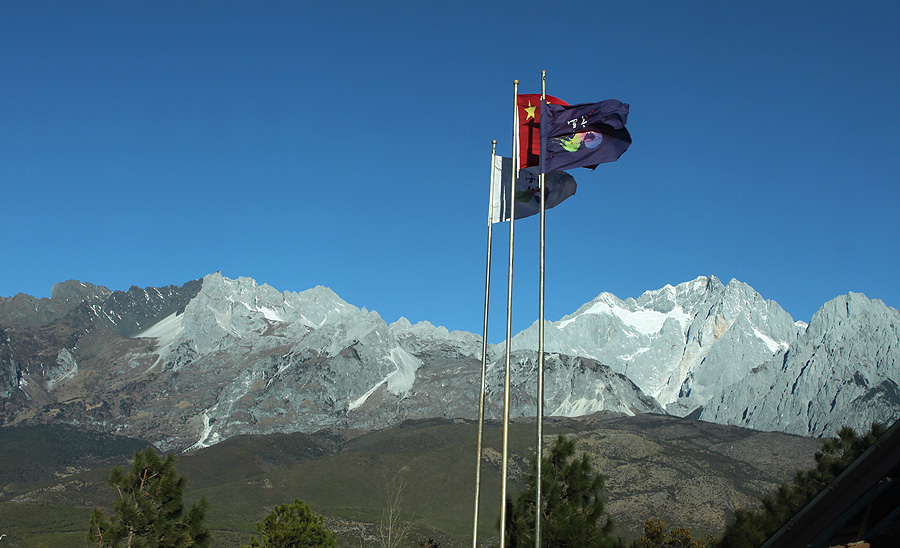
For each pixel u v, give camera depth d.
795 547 19.95
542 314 28.20
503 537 28.25
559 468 31.86
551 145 30.86
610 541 31.22
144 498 36.06
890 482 19.25
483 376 30.88
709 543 72.12
